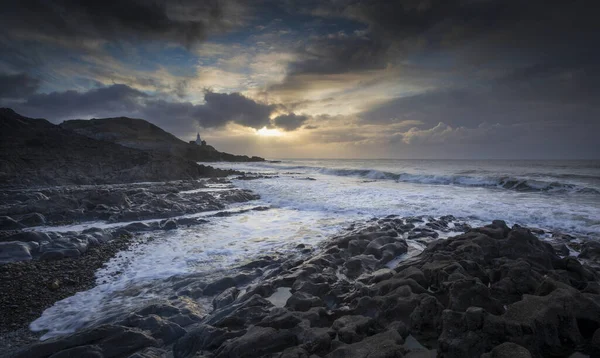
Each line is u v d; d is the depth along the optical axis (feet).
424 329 17.43
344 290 22.82
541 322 15.40
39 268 29.19
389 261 29.81
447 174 106.63
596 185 69.62
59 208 52.39
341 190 78.23
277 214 54.65
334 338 16.72
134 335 17.31
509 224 42.47
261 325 17.47
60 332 19.38
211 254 33.63
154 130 344.49
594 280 22.98
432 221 44.29
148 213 51.75
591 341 15.34
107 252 34.27
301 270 25.41
